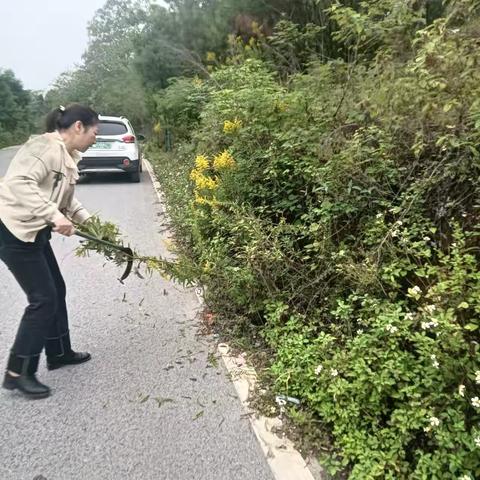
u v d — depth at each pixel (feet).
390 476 7.95
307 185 14.49
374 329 9.58
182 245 21.59
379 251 10.56
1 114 172.35
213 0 44.45
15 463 9.06
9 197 10.33
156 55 50.39
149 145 63.77
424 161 12.44
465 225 10.82
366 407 9.00
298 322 11.98
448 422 8.00
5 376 11.10
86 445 9.51
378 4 14.56
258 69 23.52
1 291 17.71
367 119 14.35
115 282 18.11
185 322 14.62
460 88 10.92
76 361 12.50
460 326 8.61
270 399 10.56
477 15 11.42
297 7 31.63
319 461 8.87
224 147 21.17
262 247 12.91
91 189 40.55
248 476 8.68
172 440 9.62
